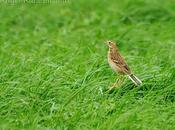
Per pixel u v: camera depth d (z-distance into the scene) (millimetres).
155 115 14125
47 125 14141
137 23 23422
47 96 15383
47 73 16109
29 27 23328
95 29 22469
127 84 15680
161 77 15883
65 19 24094
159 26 22766
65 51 18797
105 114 14367
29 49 19812
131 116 13836
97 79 15867
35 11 24328
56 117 14266
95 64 16922
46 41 20797
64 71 16312
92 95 15242
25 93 15438
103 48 19766
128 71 15555
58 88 15508
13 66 16656
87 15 24562
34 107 14930
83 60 17766
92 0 25750
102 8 25234
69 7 25016
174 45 20016
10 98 15000
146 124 13812
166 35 21562
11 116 14523
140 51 19922
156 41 20797
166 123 13914
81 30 22562
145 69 16750
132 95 15102
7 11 23922
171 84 15500
